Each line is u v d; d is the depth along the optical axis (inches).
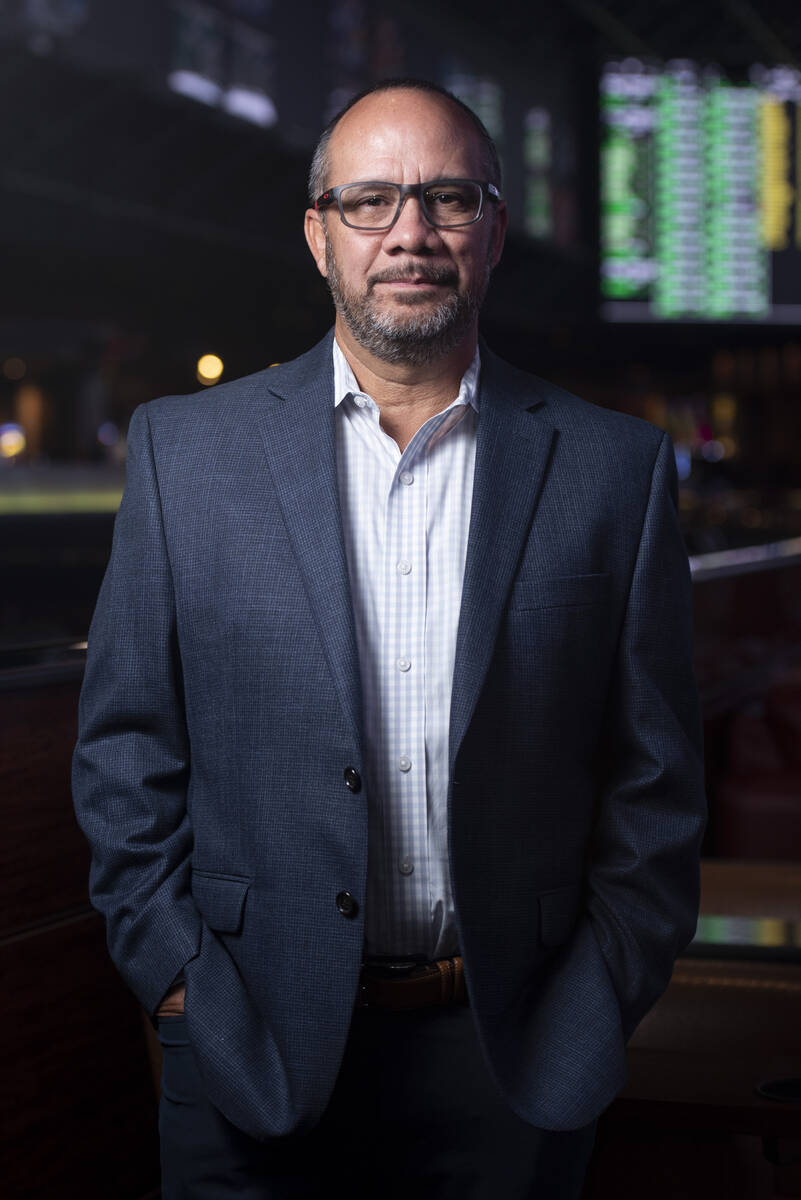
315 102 653.9
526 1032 45.5
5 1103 60.2
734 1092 55.5
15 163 546.3
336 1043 43.8
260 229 679.1
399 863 45.9
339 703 44.1
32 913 61.8
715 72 647.8
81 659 65.6
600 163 650.8
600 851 48.6
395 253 44.4
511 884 45.4
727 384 963.3
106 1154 65.2
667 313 656.4
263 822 45.3
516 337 911.0
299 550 45.1
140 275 687.1
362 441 48.0
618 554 47.5
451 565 46.7
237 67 609.0
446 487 47.5
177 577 46.8
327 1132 46.5
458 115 46.3
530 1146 46.0
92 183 583.8
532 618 45.6
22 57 506.0
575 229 766.5
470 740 44.4
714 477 531.2
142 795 47.0
